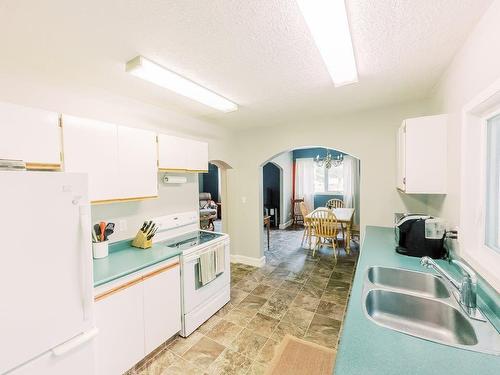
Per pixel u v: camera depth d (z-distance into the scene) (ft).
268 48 4.93
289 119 10.80
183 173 9.70
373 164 9.64
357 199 21.31
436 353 2.70
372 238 7.91
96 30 4.25
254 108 9.11
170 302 6.61
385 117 9.32
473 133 4.55
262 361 6.04
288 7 3.74
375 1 3.61
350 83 6.60
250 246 13.08
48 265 3.69
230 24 4.15
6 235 3.28
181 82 6.36
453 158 5.62
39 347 3.61
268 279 11.08
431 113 7.83
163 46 4.82
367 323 3.29
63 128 5.33
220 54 5.15
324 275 11.46
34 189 3.54
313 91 7.40
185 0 3.55
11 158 4.51
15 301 3.37
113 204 7.30
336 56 5.03
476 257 4.26
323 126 10.66
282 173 22.68
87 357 4.19
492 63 3.67
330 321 7.68
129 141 6.70
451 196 5.78
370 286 4.50
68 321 3.93
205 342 6.77
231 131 12.89
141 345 5.85
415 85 7.09
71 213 3.94
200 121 10.77
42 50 4.89
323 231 14.19
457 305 3.82
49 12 3.73
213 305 8.03
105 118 7.12
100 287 5.03
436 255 5.86
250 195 12.99
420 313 4.14
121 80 6.42
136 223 7.95
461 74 4.98
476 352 2.71
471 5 3.72
